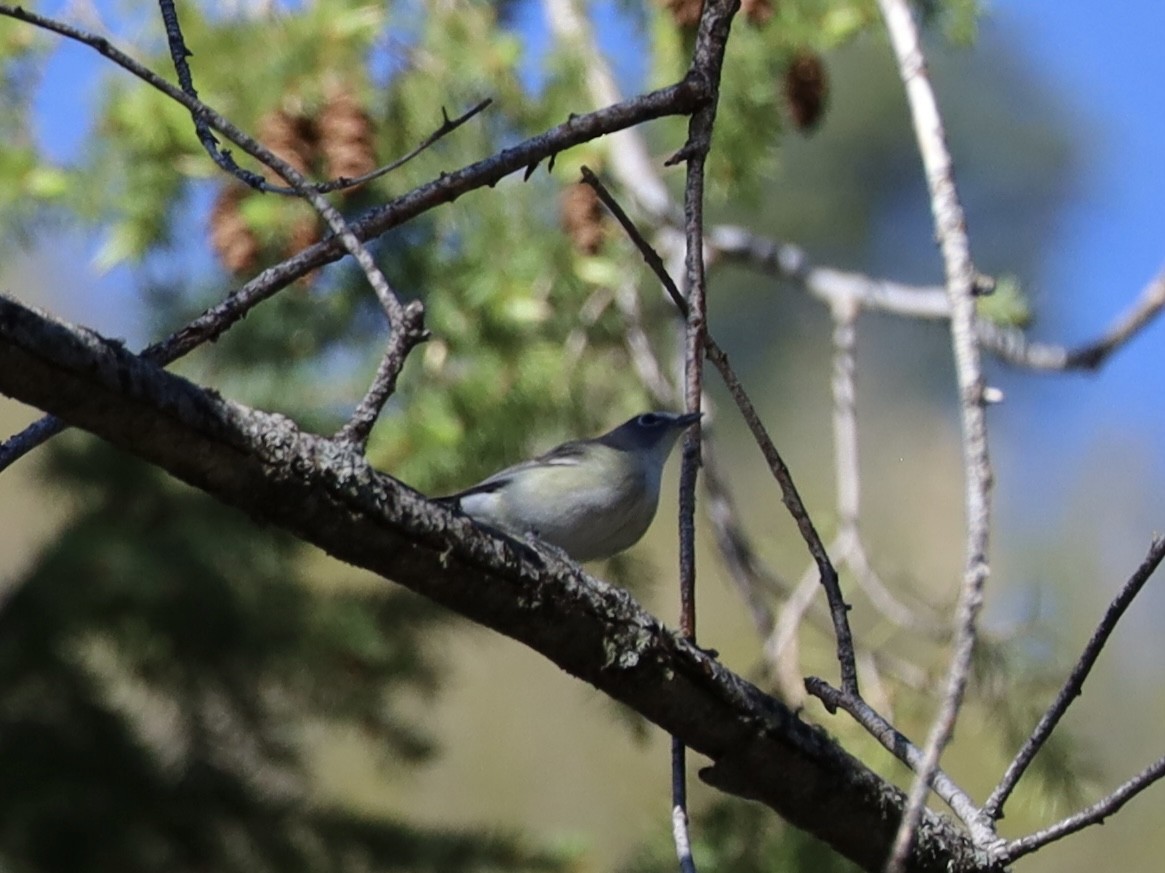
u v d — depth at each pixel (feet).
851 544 36.09
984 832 18.08
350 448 14.61
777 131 35.40
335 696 37.04
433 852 35.27
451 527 15.07
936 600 38.24
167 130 32.81
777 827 30.25
